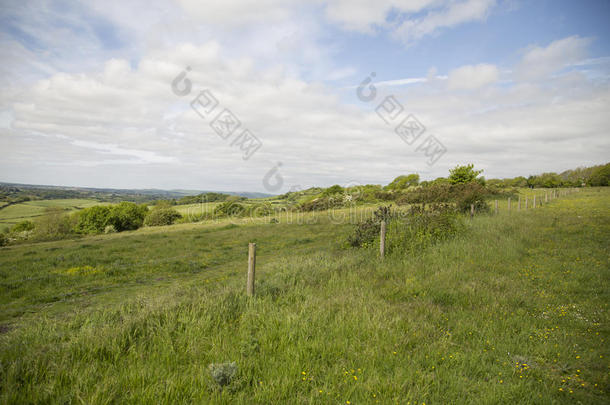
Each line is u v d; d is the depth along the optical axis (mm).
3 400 2715
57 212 46406
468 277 7414
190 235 20312
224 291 5707
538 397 3107
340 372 3400
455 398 3090
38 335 4047
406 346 4148
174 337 4129
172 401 2824
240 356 3639
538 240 11570
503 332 4582
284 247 14945
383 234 9531
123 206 48688
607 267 8008
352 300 5629
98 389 2852
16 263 10773
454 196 20422
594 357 3936
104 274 9156
